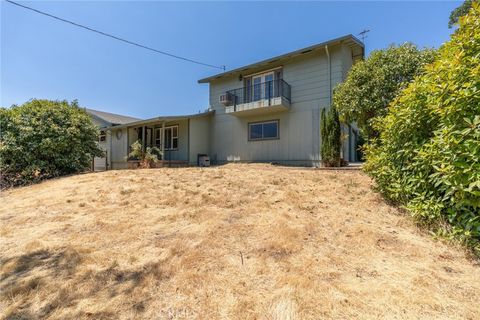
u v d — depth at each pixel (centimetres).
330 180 546
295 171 689
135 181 596
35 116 935
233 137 1302
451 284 193
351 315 163
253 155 1223
